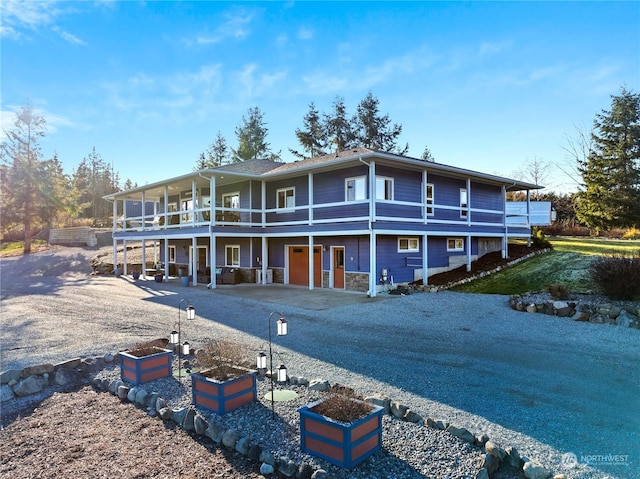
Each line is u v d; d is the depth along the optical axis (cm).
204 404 532
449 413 516
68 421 533
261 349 811
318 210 1830
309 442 412
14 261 2903
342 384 616
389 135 4278
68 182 3681
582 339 869
